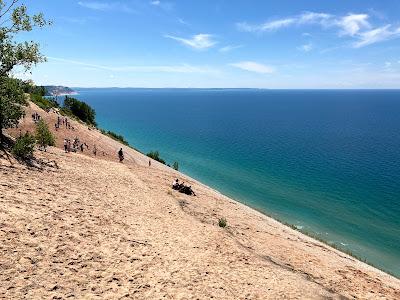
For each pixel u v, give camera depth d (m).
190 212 31.23
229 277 18.47
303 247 30.89
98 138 74.19
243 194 64.88
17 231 15.82
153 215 25.84
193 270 18.09
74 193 23.94
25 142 27.78
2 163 24.02
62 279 13.80
